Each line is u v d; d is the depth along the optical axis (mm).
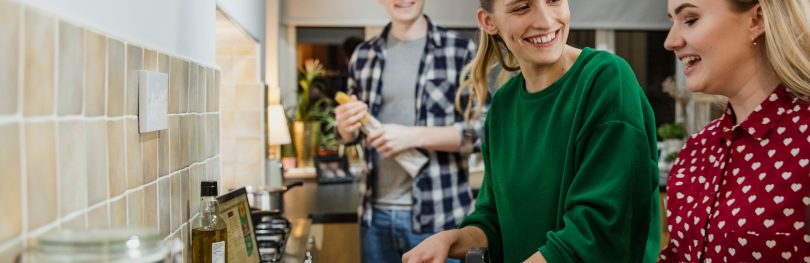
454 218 2805
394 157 2742
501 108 1754
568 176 1513
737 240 1275
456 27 5781
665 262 1518
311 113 5715
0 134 801
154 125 1378
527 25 1503
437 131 2723
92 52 1082
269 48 5371
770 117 1267
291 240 2559
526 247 1632
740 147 1319
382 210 2881
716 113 5902
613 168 1417
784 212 1225
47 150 924
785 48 1214
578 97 1510
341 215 3443
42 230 912
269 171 3852
